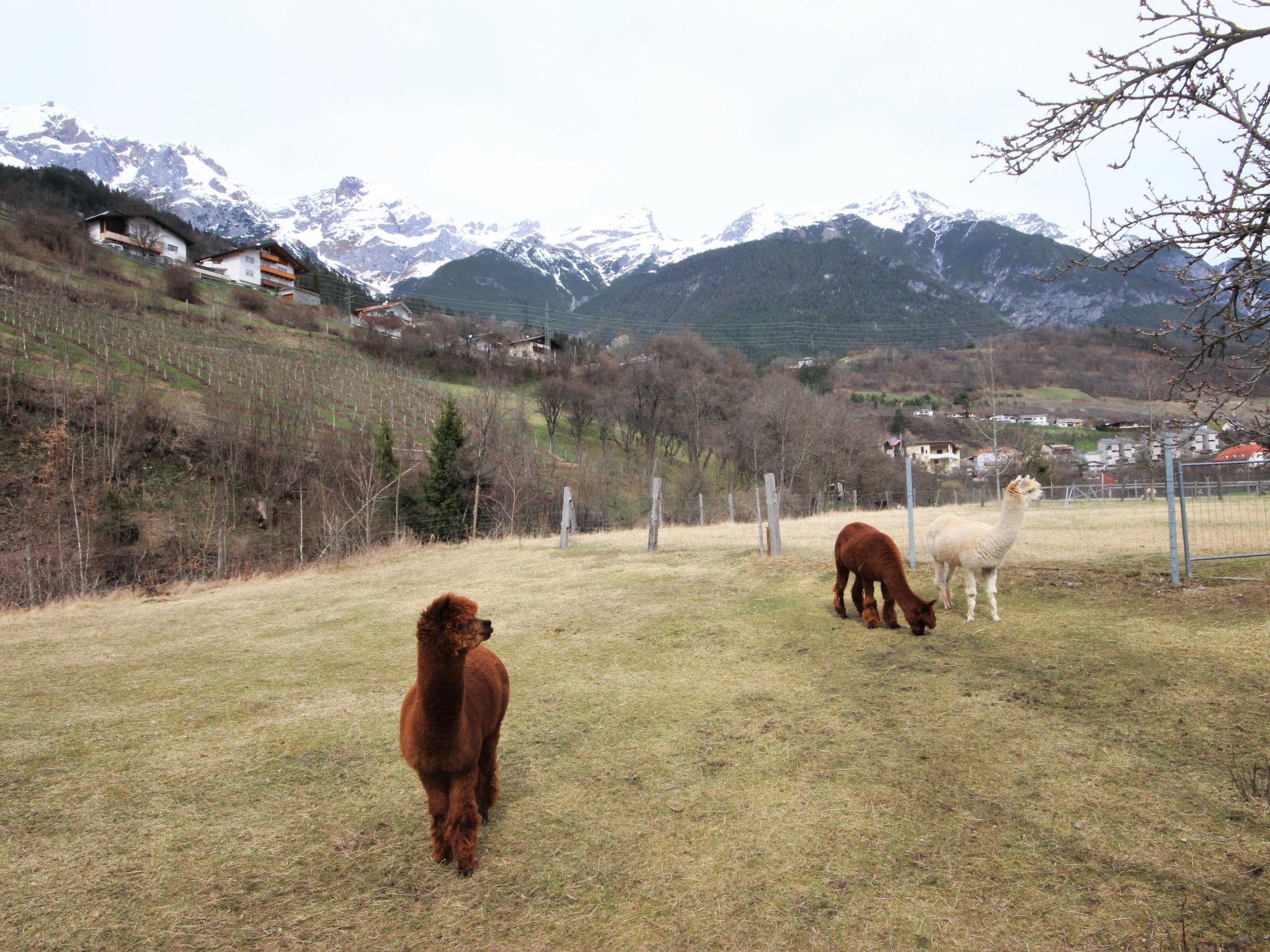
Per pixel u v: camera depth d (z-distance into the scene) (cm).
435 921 332
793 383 6044
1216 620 650
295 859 389
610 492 4050
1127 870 338
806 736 514
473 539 2097
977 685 579
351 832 416
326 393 4434
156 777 499
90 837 418
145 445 2980
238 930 329
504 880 362
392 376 5550
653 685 655
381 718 602
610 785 460
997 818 390
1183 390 413
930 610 713
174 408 3322
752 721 551
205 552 2323
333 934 324
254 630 988
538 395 5878
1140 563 871
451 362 6838
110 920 339
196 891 362
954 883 338
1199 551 927
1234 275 377
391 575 1459
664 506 3391
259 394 3816
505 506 2942
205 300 6581
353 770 499
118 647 911
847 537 813
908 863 357
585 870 368
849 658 681
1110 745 459
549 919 330
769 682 639
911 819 396
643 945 310
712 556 1316
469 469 3123
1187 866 337
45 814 448
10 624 1121
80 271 5609
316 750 538
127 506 2578
